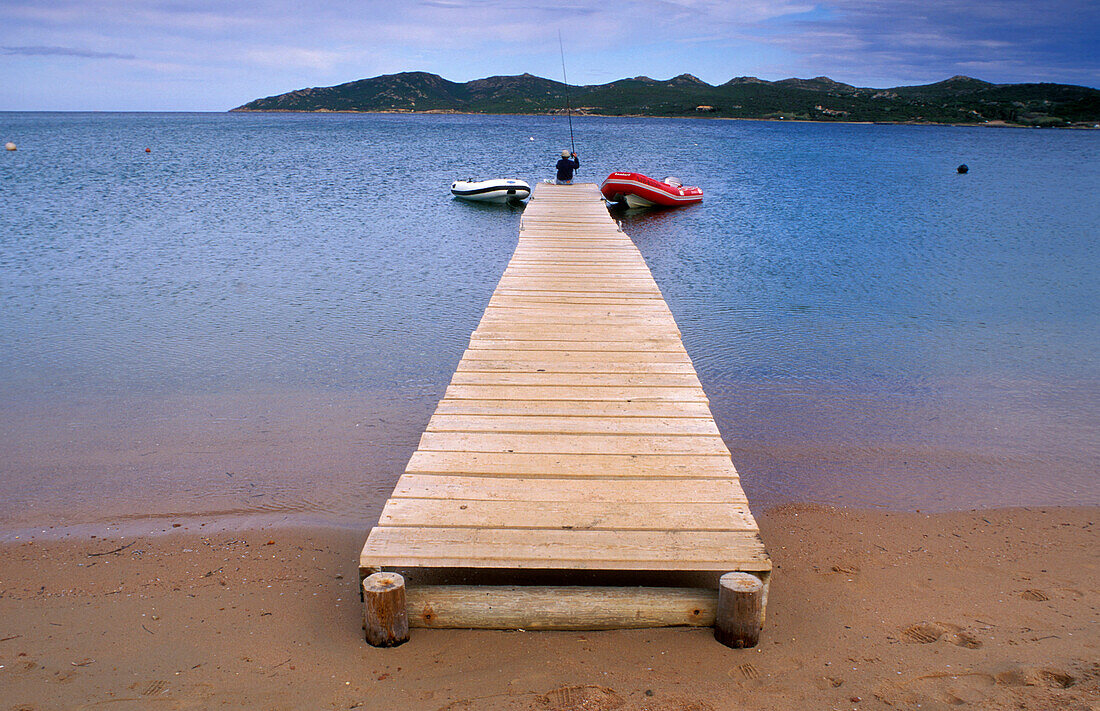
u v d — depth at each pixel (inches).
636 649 122.3
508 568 123.3
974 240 629.3
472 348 234.4
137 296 418.9
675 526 134.1
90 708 111.0
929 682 114.0
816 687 113.0
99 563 166.1
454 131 3152.1
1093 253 571.5
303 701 111.0
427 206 826.2
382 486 207.9
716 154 1798.7
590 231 494.9
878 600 146.6
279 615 141.5
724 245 607.2
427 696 110.8
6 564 165.6
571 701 108.4
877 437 242.4
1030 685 111.4
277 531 182.5
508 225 704.4
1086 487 207.6
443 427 174.6
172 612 143.7
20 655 127.8
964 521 188.1
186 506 195.3
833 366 312.3
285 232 642.2
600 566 123.3
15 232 625.0
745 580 122.1
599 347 236.4
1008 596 147.6
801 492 205.6
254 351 326.3
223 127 3629.4
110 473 213.5
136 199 848.3
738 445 236.1
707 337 351.6
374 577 123.2
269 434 241.8
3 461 220.2
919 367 311.6
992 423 253.9
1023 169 1393.9
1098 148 2282.2
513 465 156.1
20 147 1905.8
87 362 310.2
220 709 109.6
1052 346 341.7
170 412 259.0
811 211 811.4
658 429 175.2
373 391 281.4
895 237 644.1
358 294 428.8
